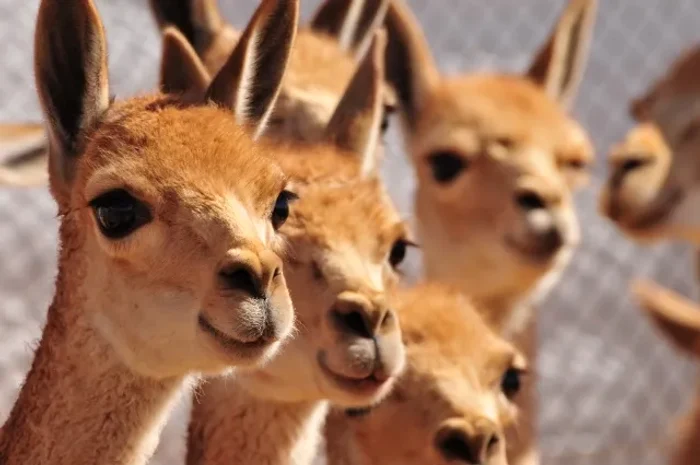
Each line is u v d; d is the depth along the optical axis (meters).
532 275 15.30
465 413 11.38
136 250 8.98
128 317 9.10
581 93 28.34
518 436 14.74
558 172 15.68
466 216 15.47
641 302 18.73
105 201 9.03
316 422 11.05
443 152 15.60
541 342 24.67
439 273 15.71
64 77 9.69
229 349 8.80
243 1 24.56
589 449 22.91
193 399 10.96
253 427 10.80
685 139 18.36
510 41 28.23
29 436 9.56
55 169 9.69
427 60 16.36
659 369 24.69
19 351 18.69
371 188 11.04
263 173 9.22
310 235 10.56
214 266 8.81
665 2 29.97
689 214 18.30
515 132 15.52
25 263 20.45
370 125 11.89
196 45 13.80
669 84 18.59
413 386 11.55
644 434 23.73
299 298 10.47
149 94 10.41
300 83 13.07
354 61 14.28
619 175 18.64
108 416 9.40
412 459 11.52
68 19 9.67
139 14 23.34
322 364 10.40
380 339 10.31
